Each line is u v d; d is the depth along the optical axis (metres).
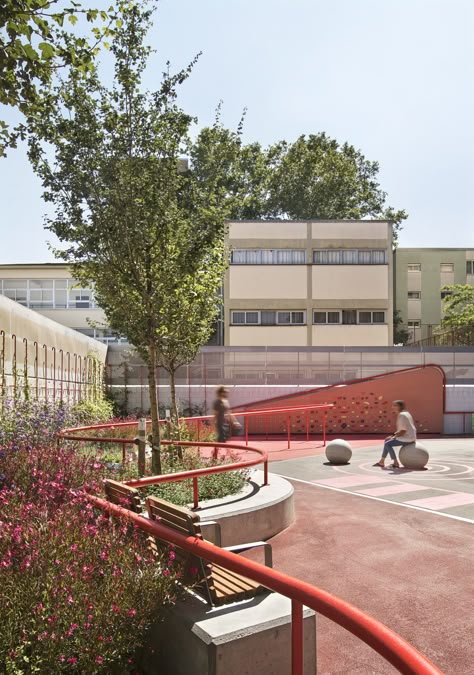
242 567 2.89
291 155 59.03
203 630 3.24
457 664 4.32
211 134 10.49
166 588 3.32
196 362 28.89
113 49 8.92
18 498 4.53
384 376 27.66
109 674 3.10
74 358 22.55
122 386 28.36
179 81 9.15
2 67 6.34
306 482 12.70
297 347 29.30
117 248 8.79
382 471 14.45
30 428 11.23
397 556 6.96
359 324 43.97
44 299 40.88
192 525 3.53
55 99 8.42
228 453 13.59
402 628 4.93
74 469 5.51
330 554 7.07
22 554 3.27
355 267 44.25
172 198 9.21
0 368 14.91
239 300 43.69
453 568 6.49
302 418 27.06
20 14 6.11
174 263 9.05
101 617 2.98
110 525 3.97
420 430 27.73
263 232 44.19
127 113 9.02
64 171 8.81
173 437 12.95
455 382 29.17
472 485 12.15
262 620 3.34
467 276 62.19
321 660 4.37
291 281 43.94
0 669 2.71
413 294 62.06
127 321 9.34
